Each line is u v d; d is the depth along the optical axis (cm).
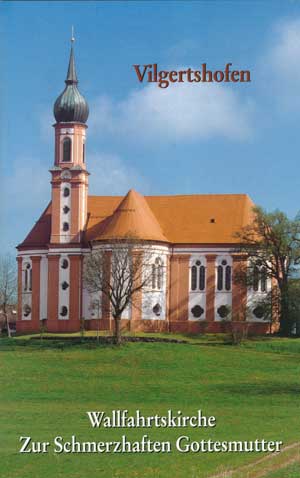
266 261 13425
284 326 13262
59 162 14300
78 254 14138
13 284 16738
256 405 8288
